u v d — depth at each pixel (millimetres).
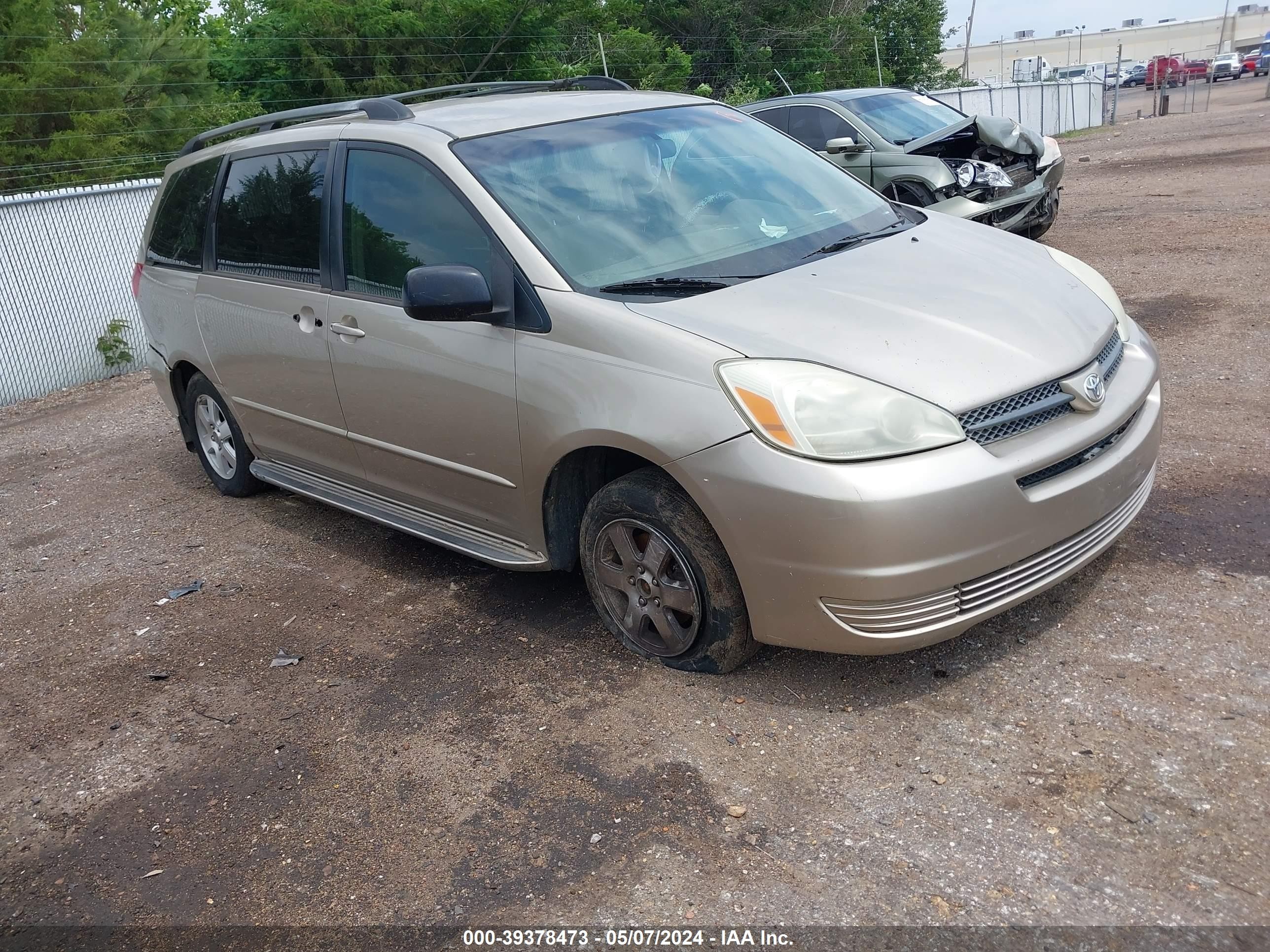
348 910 2729
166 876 2965
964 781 2881
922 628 3008
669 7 36906
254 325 4898
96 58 20656
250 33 24109
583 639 3916
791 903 2543
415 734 3465
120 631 4543
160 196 5973
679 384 3203
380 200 4250
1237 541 3936
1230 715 2982
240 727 3660
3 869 3096
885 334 3242
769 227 4047
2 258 10016
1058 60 116500
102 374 10820
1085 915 2391
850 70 39562
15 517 6348
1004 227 9328
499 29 23906
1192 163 16016
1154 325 6961
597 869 2740
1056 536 3160
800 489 2959
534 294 3605
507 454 3768
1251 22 114812
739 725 3254
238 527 5625
